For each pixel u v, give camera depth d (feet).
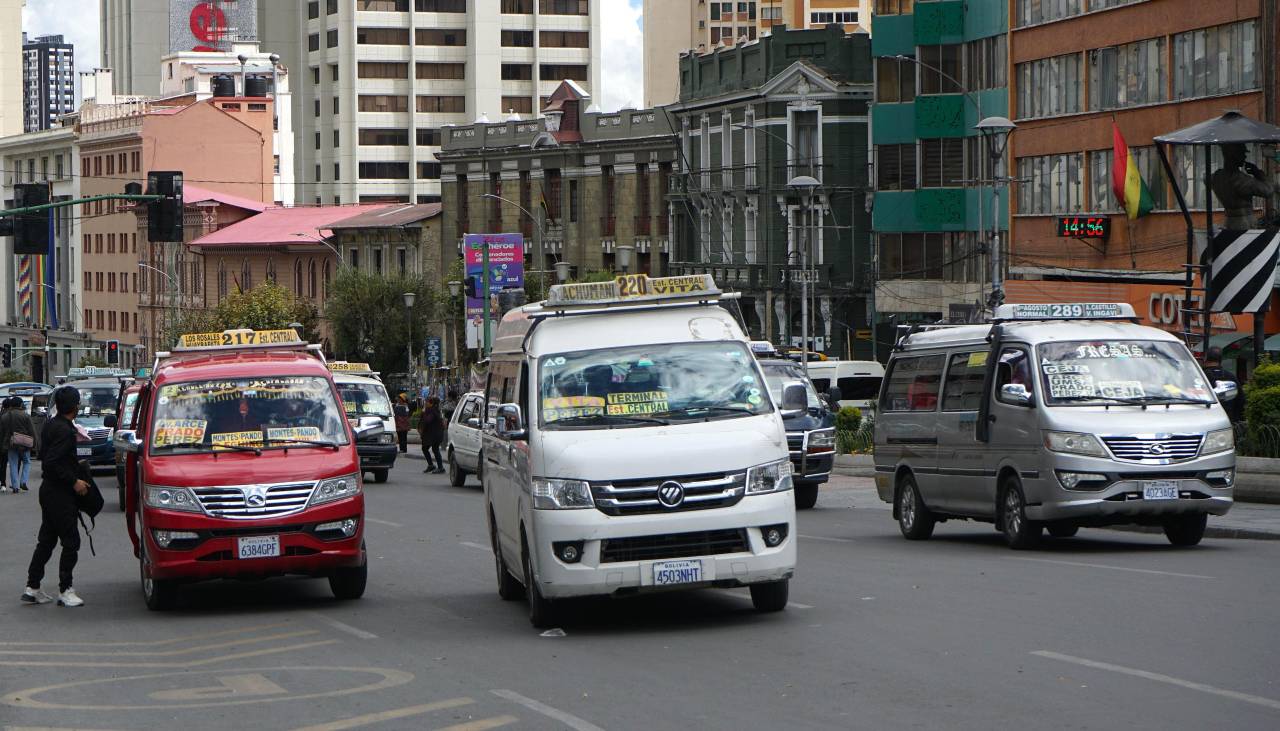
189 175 410.52
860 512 88.43
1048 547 62.03
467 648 41.96
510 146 283.59
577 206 272.72
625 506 41.47
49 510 54.60
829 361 178.40
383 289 274.57
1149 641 37.78
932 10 194.08
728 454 42.04
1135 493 57.36
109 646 45.44
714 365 44.80
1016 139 177.47
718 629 42.68
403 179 488.02
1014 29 177.06
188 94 451.53
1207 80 145.48
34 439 124.47
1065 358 60.29
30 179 473.26
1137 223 156.46
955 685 33.42
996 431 61.67
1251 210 87.56
